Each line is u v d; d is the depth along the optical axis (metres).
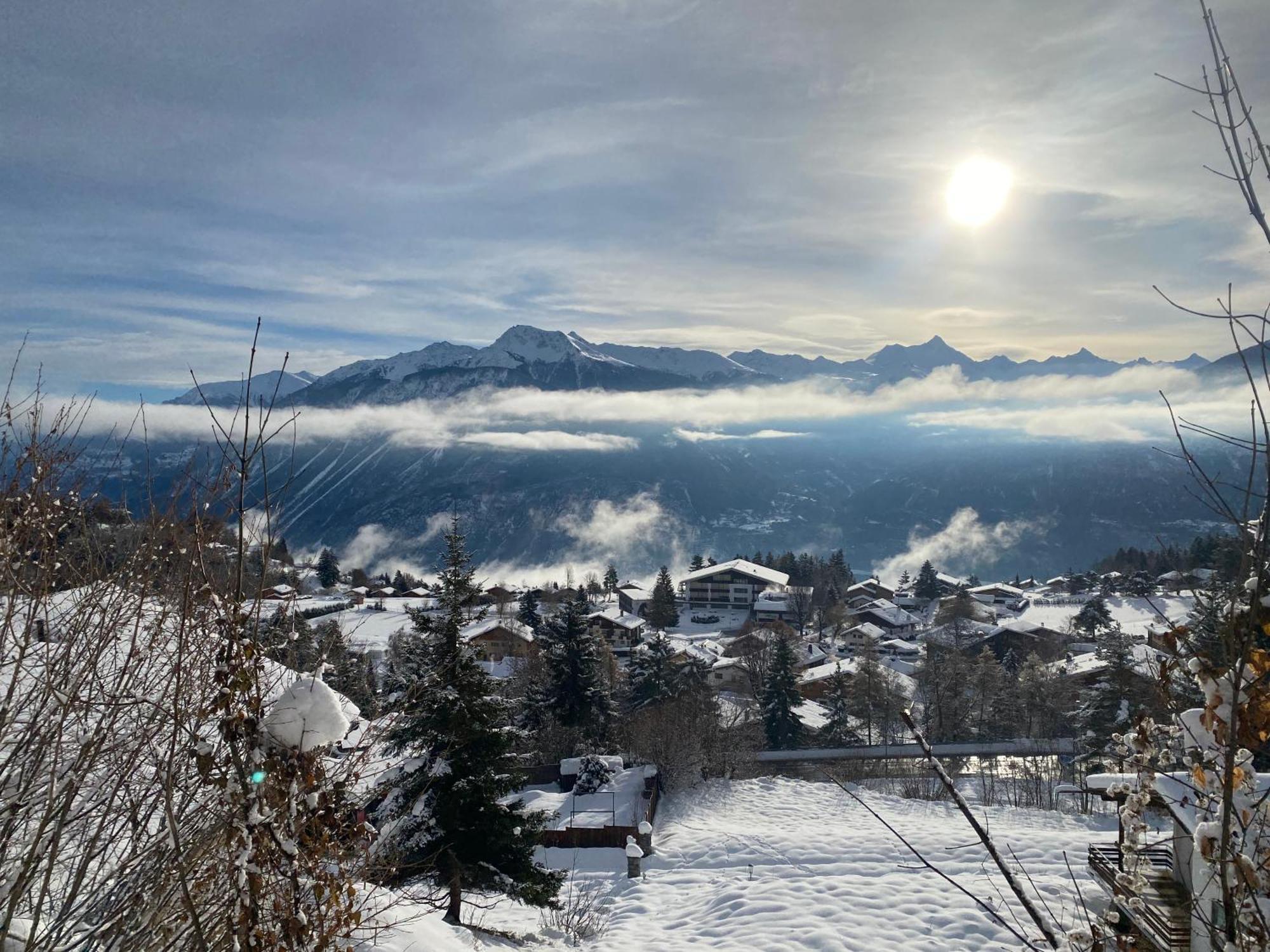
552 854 27.02
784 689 49.91
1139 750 4.79
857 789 36.62
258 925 4.27
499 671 49.25
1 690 4.68
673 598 107.88
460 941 11.08
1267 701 3.22
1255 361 2.85
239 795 4.19
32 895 4.55
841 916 15.77
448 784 13.48
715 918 17.42
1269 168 2.80
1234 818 3.62
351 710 5.90
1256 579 2.89
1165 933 5.88
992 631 88.25
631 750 39.03
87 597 4.64
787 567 138.75
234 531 4.70
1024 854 17.95
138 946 4.44
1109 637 42.19
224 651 4.20
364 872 5.47
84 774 4.25
